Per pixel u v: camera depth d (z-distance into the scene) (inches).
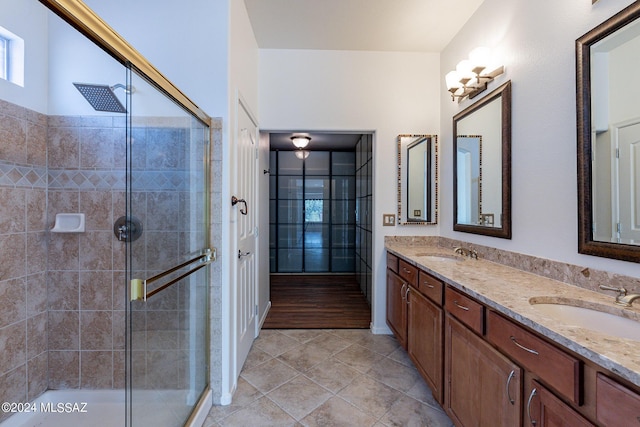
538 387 36.8
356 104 106.7
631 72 41.6
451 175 97.7
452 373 58.7
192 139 64.2
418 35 96.3
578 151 49.3
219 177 68.5
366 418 63.3
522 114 64.2
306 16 87.1
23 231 62.5
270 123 105.5
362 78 106.5
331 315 124.6
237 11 75.0
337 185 208.2
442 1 80.2
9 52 60.5
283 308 133.3
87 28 38.4
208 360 68.1
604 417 28.2
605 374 28.3
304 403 68.1
